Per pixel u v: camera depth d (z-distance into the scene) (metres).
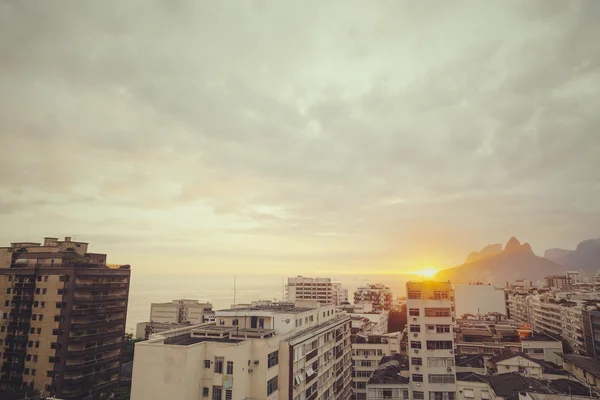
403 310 194.25
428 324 72.50
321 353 65.44
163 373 42.91
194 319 158.62
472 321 129.75
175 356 42.88
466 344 99.19
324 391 65.56
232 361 44.28
